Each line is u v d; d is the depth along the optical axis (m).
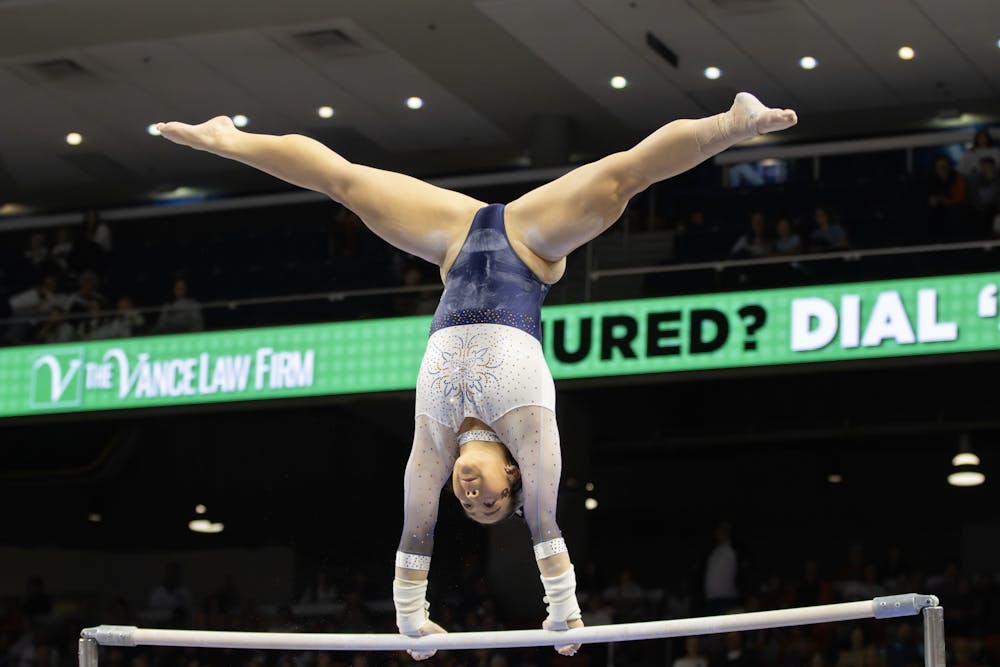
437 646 5.14
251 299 15.84
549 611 5.01
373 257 17.08
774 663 13.66
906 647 13.25
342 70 16.88
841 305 13.88
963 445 16.22
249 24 15.77
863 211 15.99
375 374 15.11
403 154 19.16
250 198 18.77
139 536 19.45
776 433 16.84
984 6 14.97
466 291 4.99
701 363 14.19
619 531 19.69
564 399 15.66
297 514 17.59
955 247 13.62
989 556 18.30
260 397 15.45
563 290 14.93
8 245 19.23
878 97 17.12
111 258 18.45
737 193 16.56
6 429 17.61
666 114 17.69
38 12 15.62
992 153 15.29
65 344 16.25
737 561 14.85
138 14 15.60
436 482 5.01
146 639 5.52
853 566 15.10
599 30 15.80
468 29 15.85
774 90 17.06
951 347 13.44
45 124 18.41
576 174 4.93
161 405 15.79
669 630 5.02
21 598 18.66
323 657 15.73
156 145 18.86
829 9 15.19
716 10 15.30
